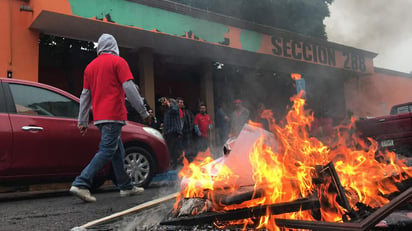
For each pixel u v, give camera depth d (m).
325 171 2.26
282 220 2.07
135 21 8.41
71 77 10.52
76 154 5.02
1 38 7.65
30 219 3.15
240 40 10.67
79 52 10.66
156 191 5.08
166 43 10.02
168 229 2.30
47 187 6.73
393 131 8.45
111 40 4.32
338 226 1.82
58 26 8.15
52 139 4.84
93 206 3.76
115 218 2.66
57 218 3.16
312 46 12.78
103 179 5.46
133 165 5.48
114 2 8.10
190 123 8.73
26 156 4.66
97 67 4.16
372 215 1.82
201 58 11.94
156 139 5.80
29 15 8.00
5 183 4.57
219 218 2.18
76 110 5.23
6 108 4.65
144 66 10.29
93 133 5.18
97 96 4.12
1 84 4.72
